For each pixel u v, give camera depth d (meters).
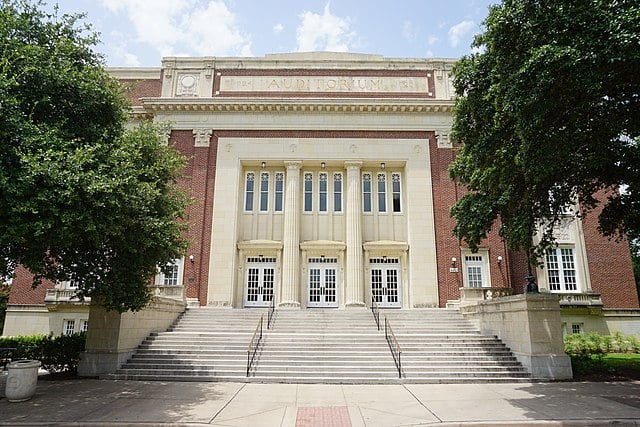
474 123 16.02
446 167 28.64
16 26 12.41
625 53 9.69
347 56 31.73
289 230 27.89
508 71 12.29
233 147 29.00
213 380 14.74
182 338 18.23
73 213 10.33
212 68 30.53
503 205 17.58
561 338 15.43
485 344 17.55
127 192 12.27
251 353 16.61
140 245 13.48
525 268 27.78
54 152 10.54
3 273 12.70
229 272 27.08
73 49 13.28
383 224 28.98
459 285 26.75
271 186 29.53
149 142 15.31
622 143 13.45
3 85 10.16
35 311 26.67
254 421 9.42
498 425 9.10
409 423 9.27
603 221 16.95
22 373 11.28
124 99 15.18
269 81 30.34
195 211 27.75
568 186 15.33
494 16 12.59
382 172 29.86
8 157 10.31
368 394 12.58
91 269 13.42
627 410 10.22
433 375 15.03
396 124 29.30
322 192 29.70
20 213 10.01
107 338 15.79
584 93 10.96
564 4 11.05
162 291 24.88
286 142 29.08
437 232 27.86
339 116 29.39
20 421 9.32
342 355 16.50
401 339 18.05
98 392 12.55
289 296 26.92
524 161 11.98
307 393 12.69
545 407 10.64
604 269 27.86
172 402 11.23
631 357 19.27
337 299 27.86
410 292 27.20
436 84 30.31
